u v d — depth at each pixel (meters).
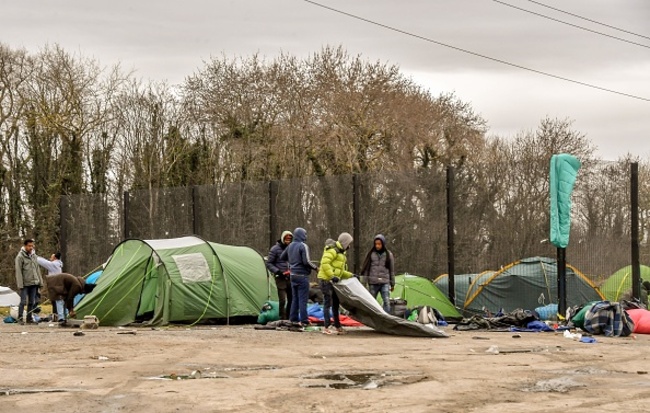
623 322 19.19
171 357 14.74
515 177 24.61
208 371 13.18
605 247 23.27
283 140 43.06
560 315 21.91
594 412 9.95
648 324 19.59
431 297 23.94
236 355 15.03
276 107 46.91
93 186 42.91
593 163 23.48
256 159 40.62
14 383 11.94
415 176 25.52
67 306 22.69
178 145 42.78
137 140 43.78
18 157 41.50
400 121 45.44
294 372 12.98
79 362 14.15
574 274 23.52
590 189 23.52
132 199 30.36
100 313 22.08
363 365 13.77
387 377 12.57
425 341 17.80
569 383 12.20
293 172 40.78
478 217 24.78
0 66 42.06
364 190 26.39
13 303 29.02
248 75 47.41
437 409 10.12
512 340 18.16
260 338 18.03
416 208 25.45
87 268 31.06
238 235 28.25
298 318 20.47
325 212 26.94
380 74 47.09
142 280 22.33
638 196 23.86
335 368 13.41
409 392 11.26
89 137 43.41
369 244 26.16
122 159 43.72
